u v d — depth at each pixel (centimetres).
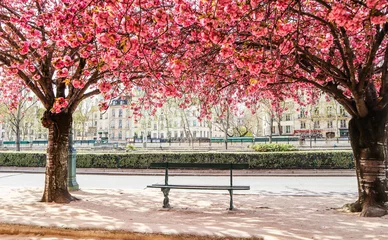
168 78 745
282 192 997
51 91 762
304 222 547
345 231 475
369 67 572
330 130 5084
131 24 438
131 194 924
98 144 3825
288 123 5459
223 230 464
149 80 884
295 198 862
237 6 428
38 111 4147
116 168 1714
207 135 7194
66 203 739
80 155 1756
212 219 579
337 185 1159
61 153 764
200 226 499
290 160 1575
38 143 4703
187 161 1672
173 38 625
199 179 1391
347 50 561
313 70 745
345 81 604
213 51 613
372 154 628
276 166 1582
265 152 1625
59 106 562
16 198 820
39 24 677
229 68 698
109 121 6875
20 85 1148
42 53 680
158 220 561
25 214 592
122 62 574
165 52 642
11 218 540
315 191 1020
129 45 463
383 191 619
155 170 1670
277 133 5562
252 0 430
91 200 804
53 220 530
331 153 1556
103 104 670
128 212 647
